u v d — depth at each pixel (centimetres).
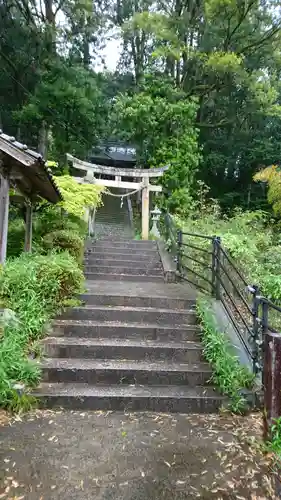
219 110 1725
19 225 806
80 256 730
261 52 1495
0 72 1406
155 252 887
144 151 1360
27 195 620
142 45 1811
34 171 476
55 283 472
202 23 1504
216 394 362
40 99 1244
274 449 260
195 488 240
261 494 237
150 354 421
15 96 1442
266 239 895
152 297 540
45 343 415
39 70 1323
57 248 675
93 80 1291
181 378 386
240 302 629
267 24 1433
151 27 1355
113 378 382
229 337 439
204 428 317
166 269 746
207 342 429
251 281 675
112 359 415
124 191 2003
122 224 1539
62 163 1364
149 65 1541
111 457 269
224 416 340
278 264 784
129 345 422
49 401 342
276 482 246
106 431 306
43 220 808
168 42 1506
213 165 1720
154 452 278
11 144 434
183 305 536
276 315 597
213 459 271
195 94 1588
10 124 1437
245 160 1725
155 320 493
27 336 409
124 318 491
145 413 342
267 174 921
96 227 1432
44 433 298
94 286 627
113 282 686
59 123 1317
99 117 1345
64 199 776
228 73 1445
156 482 244
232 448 286
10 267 466
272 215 1129
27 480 240
